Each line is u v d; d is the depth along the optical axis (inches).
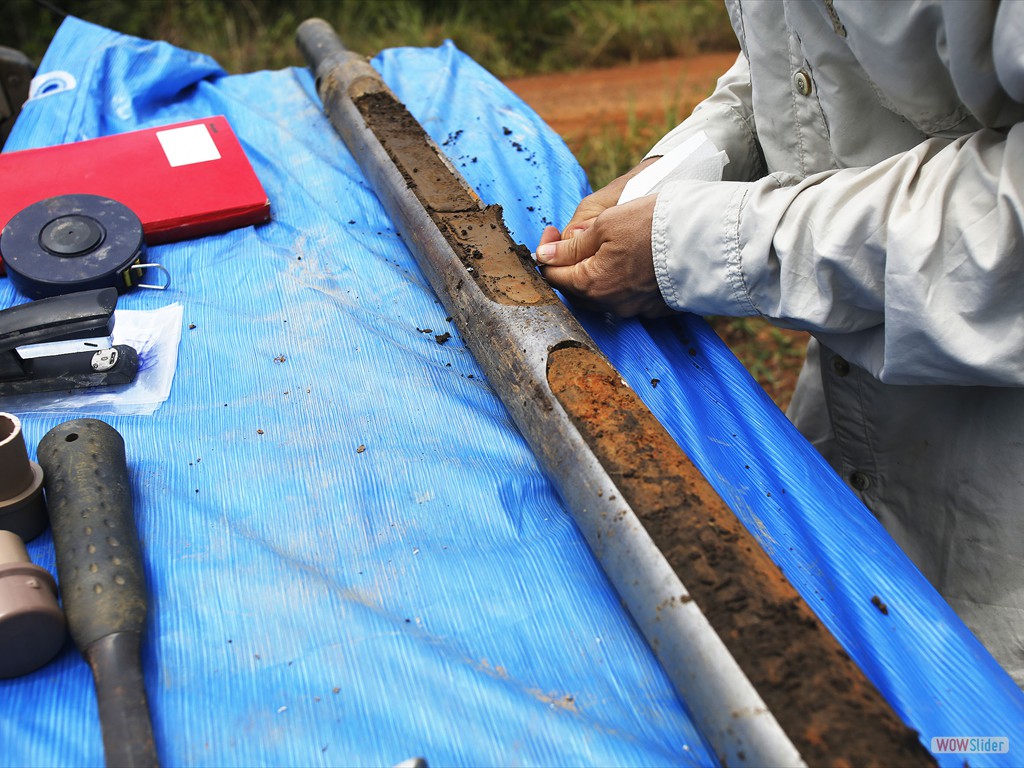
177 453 44.7
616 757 31.9
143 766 30.6
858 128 46.3
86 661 34.1
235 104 78.2
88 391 48.5
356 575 38.6
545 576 38.9
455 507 41.8
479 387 49.0
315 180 67.7
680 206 46.2
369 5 212.4
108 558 36.1
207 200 61.9
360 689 33.7
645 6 221.8
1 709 33.3
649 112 178.4
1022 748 32.8
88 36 84.3
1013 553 47.4
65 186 62.6
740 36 52.5
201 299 55.7
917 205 38.6
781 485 44.0
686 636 33.1
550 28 217.3
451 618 36.9
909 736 29.7
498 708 33.2
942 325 38.4
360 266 58.2
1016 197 35.4
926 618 37.6
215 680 34.2
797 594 34.4
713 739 31.5
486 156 70.2
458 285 51.1
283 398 48.0
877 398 52.6
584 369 44.3
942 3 35.8
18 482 38.4
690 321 54.2
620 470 38.7
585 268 50.7
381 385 48.8
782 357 122.0
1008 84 35.3
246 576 38.0
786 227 42.3
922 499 52.7
